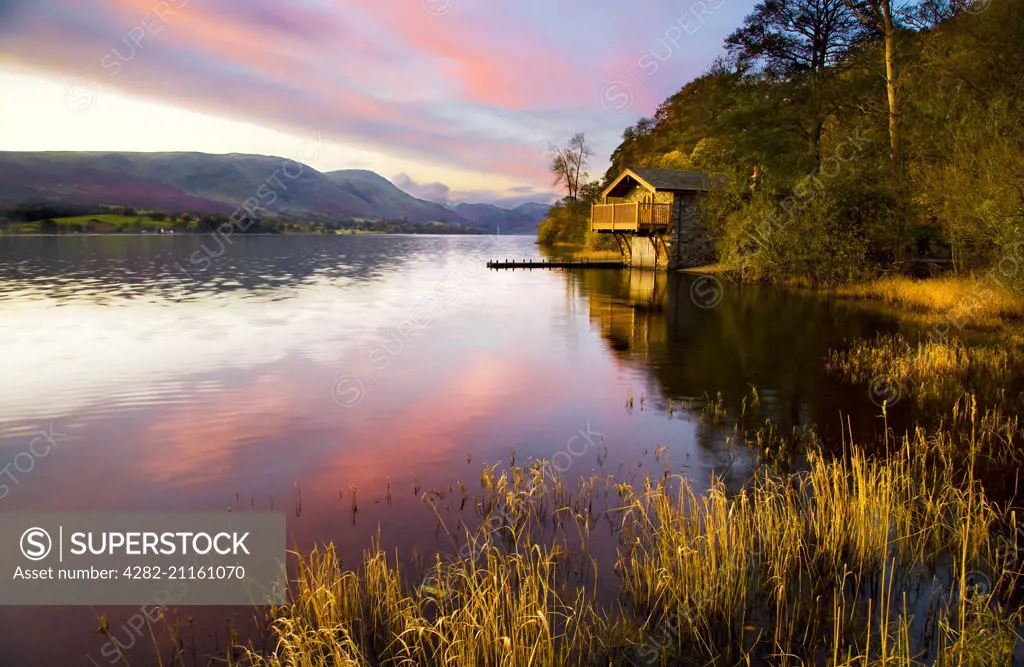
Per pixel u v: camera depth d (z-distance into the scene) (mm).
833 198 25406
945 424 8945
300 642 3893
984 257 19422
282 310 22219
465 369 13188
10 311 21047
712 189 33750
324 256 62531
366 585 4785
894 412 9625
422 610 4625
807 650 4254
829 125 30500
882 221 24891
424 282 34000
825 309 20453
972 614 4473
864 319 18266
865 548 5277
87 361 13648
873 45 26906
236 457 8031
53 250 61562
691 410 10078
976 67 19531
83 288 28516
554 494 6828
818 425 9141
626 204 36000
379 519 6254
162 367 13141
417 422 9523
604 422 9508
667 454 8102
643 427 9250
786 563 5012
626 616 4625
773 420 9445
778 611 4410
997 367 11695
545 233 90000
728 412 9898
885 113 24094
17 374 12438
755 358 13867
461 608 4543
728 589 4629
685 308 22156
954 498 6160
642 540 5730
